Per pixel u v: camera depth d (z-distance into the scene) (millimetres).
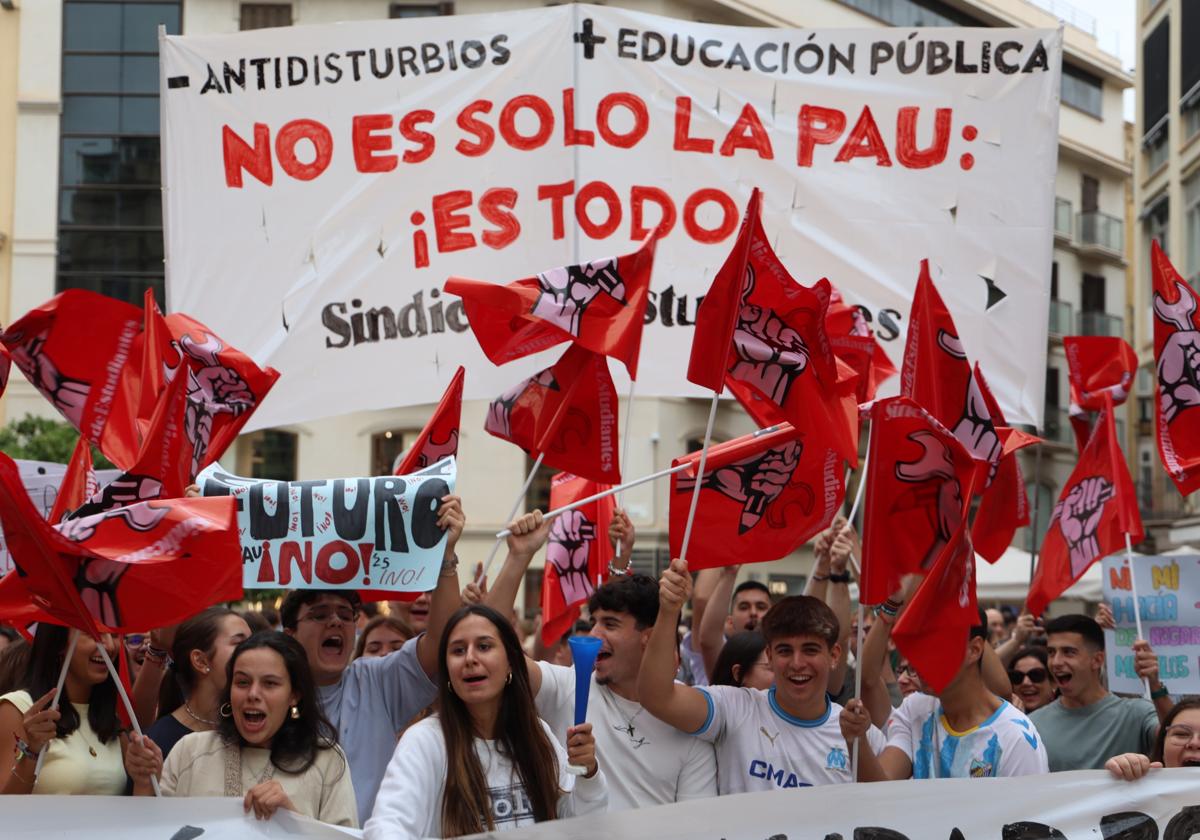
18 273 49500
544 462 10000
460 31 12719
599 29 12719
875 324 13000
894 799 7535
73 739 8266
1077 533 12617
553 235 12664
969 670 8492
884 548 8336
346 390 12508
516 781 7266
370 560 8570
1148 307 46156
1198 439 10945
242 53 12695
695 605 12195
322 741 7703
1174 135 42938
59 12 49594
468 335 12508
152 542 6875
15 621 7375
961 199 13094
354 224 12641
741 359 8539
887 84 13117
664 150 12805
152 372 8883
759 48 13023
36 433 41438
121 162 49969
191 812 7066
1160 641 12828
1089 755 10617
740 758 8211
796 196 12984
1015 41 13156
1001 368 13047
